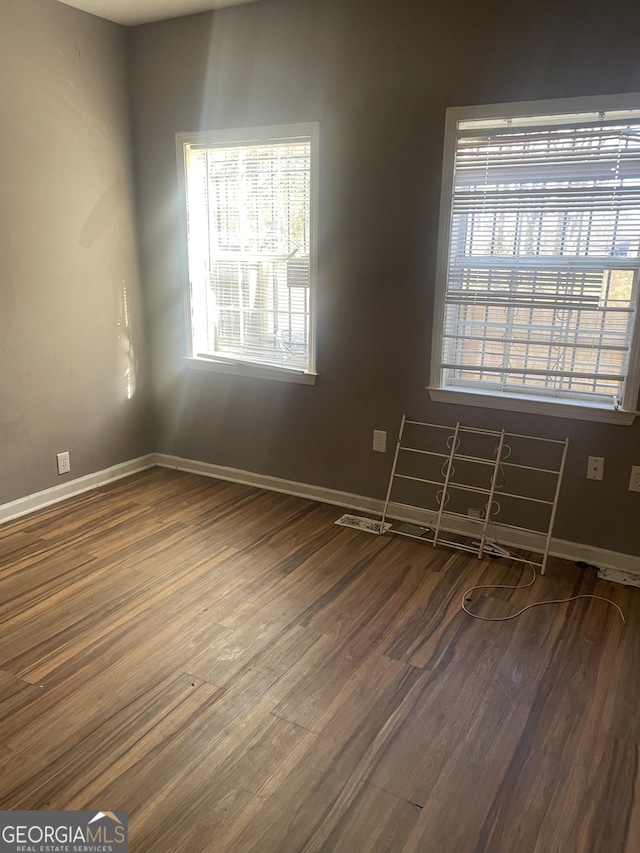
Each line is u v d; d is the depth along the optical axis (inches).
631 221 103.1
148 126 146.4
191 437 160.7
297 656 89.2
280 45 125.6
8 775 68.3
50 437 139.1
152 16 135.6
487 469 123.4
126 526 130.2
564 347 111.3
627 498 111.5
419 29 111.7
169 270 153.0
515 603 103.5
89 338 144.8
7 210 123.1
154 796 65.9
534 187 108.9
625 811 65.3
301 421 142.5
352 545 122.6
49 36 126.3
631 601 104.3
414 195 118.4
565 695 82.4
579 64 101.0
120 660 87.7
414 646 92.0
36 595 103.9
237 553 119.0
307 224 133.8
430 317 122.0
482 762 71.3
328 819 63.7
